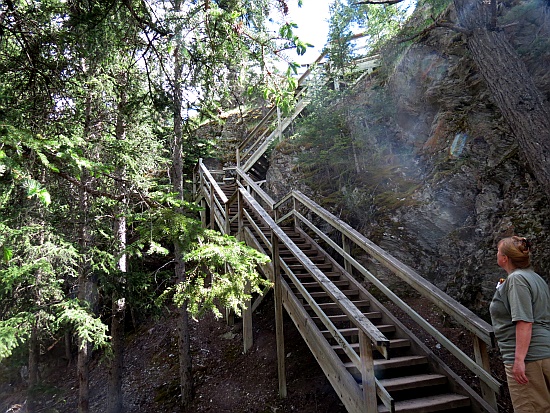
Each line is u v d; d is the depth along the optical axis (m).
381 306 4.11
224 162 12.44
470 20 3.69
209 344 6.26
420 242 5.20
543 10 4.86
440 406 2.71
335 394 4.06
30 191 1.78
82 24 3.22
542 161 3.06
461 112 5.63
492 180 4.61
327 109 7.90
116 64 4.35
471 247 4.55
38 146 1.95
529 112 3.21
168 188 5.61
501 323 2.08
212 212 8.29
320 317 3.50
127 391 5.84
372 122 7.47
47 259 3.99
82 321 3.84
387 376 3.27
